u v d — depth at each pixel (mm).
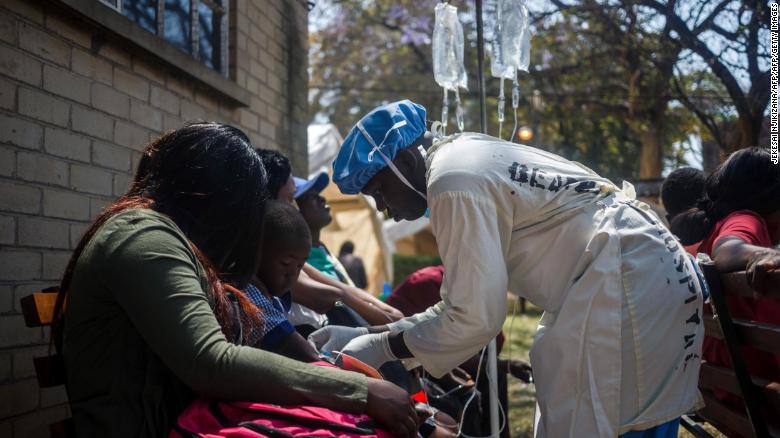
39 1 3021
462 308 2146
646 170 12414
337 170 2430
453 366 2268
